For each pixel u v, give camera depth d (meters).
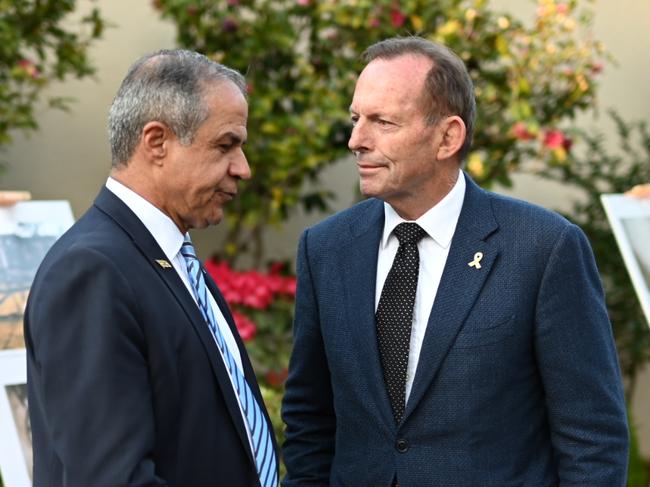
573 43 10.23
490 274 4.43
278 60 10.44
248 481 3.96
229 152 3.97
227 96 3.89
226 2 10.09
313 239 4.93
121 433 3.44
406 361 4.49
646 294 6.59
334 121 10.17
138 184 3.92
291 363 5.03
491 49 10.16
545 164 10.85
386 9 10.15
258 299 9.93
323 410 5.03
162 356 3.68
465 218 4.57
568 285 4.35
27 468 5.61
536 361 4.43
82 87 10.54
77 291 3.55
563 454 4.40
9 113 9.34
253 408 4.18
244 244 10.95
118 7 10.62
